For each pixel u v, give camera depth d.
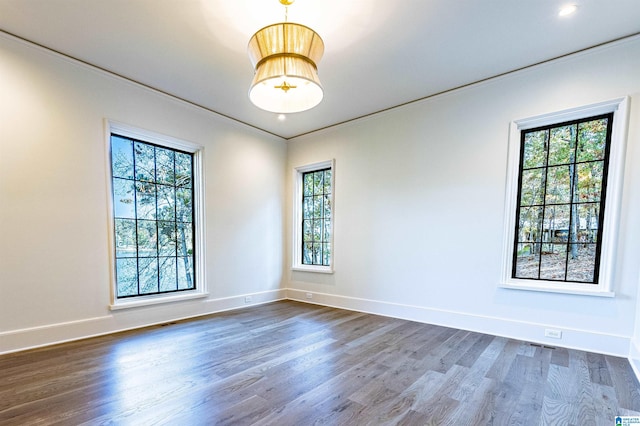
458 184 3.37
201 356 2.54
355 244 4.24
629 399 1.88
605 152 2.66
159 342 2.86
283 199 5.07
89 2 2.09
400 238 3.80
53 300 2.73
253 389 2.00
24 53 2.59
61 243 2.77
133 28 2.38
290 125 4.55
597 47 2.59
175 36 2.48
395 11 2.18
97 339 2.89
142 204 3.47
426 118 3.62
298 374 2.22
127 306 3.20
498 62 2.87
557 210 2.89
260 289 4.66
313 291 4.71
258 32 1.92
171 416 1.68
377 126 4.05
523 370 2.28
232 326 3.41
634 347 2.36
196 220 3.95
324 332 3.21
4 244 2.49
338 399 1.88
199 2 2.09
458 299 3.34
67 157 2.81
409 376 2.19
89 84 2.95
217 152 4.09
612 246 2.54
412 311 3.67
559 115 2.79
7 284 2.50
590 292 2.61
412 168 3.72
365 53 2.71
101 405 1.78
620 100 2.51
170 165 3.75
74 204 2.85
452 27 2.36
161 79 3.20
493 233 3.13
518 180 3.06
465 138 3.33
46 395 1.89
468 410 1.77
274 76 1.81
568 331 2.73
